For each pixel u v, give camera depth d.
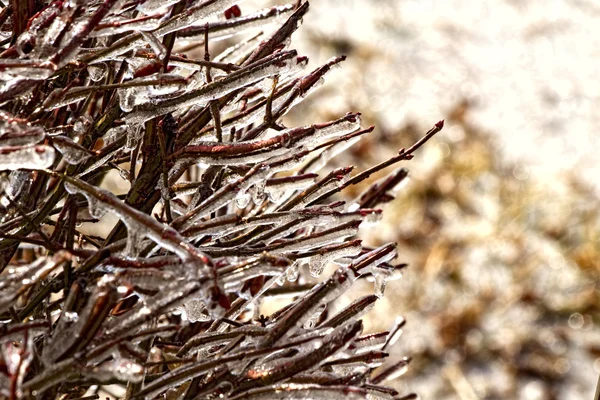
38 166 0.77
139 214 0.77
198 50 1.51
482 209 2.62
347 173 0.86
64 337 0.76
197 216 0.80
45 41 0.78
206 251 0.82
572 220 2.56
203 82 0.89
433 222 2.54
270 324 0.84
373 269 0.87
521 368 2.11
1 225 0.83
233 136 0.87
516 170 2.80
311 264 0.85
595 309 2.29
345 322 0.83
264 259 0.78
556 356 2.14
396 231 2.48
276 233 0.84
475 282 2.33
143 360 0.76
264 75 0.82
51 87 0.85
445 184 2.67
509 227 2.54
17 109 0.85
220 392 0.79
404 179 0.95
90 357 0.76
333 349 0.78
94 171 0.88
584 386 2.08
